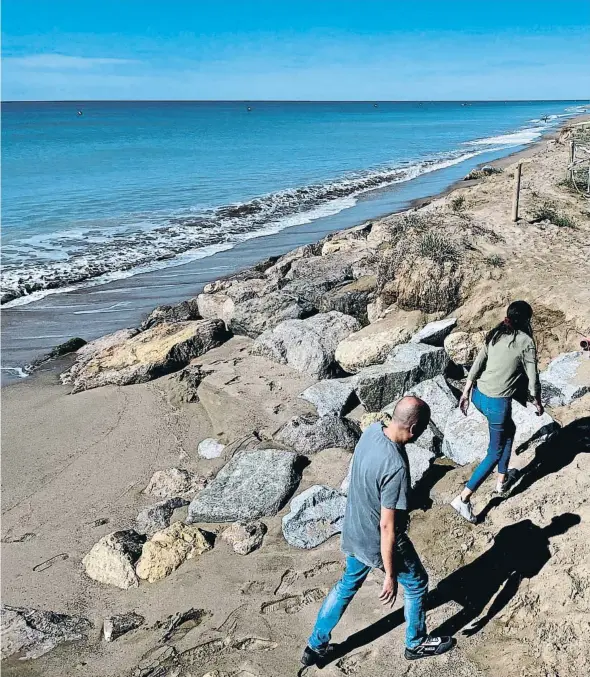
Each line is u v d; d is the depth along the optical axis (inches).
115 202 1023.0
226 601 193.2
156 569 209.2
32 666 175.5
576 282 364.8
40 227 838.5
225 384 347.9
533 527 199.5
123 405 356.5
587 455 227.5
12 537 242.5
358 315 429.7
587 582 172.1
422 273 378.0
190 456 296.7
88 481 282.0
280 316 425.1
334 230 840.3
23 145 2151.8
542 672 154.5
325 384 328.2
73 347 468.4
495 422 199.2
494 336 199.2
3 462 301.4
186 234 820.0
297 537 216.7
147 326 486.0
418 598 157.6
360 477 146.9
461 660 163.5
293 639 176.2
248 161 1647.4
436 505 222.5
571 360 297.9
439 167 1520.7
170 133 2864.2
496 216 501.4
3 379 415.5
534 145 2027.6
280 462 253.8
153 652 176.9
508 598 178.5
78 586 209.2
